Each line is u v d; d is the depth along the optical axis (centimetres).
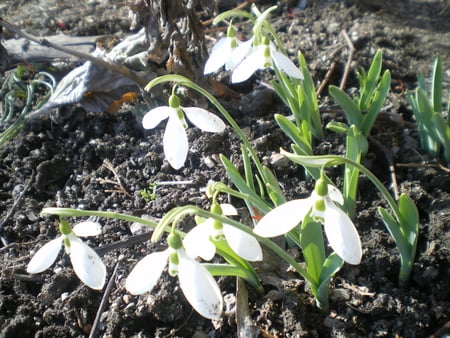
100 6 49
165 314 27
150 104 37
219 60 27
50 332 28
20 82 40
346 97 33
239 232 20
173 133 23
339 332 26
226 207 22
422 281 28
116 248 30
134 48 39
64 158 36
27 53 42
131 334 27
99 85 36
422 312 27
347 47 43
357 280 28
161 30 36
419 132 36
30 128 38
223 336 27
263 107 38
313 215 19
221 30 45
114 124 38
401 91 40
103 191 34
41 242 32
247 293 28
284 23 46
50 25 47
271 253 30
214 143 35
